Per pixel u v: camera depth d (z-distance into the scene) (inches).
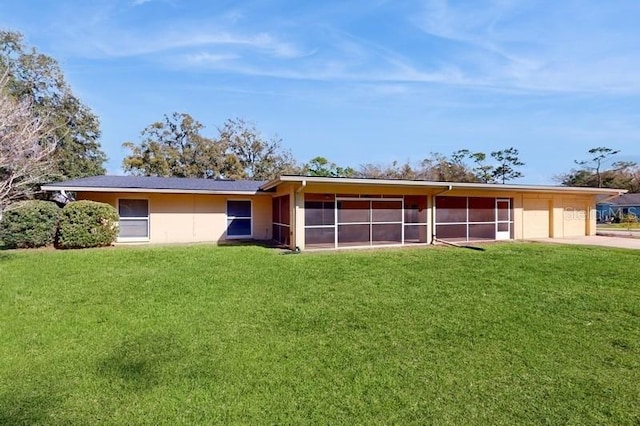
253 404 121.7
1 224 473.4
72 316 210.8
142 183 591.2
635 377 141.3
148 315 213.6
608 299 247.6
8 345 170.2
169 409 118.6
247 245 552.1
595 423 112.0
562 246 543.5
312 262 388.5
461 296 255.1
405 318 209.3
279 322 202.4
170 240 598.9
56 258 399.5
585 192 698.2
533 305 233.9
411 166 1565.0
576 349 167.3
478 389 132.1
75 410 117.8
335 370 146.4
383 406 120.9
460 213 631.2
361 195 558.9
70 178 837.8
